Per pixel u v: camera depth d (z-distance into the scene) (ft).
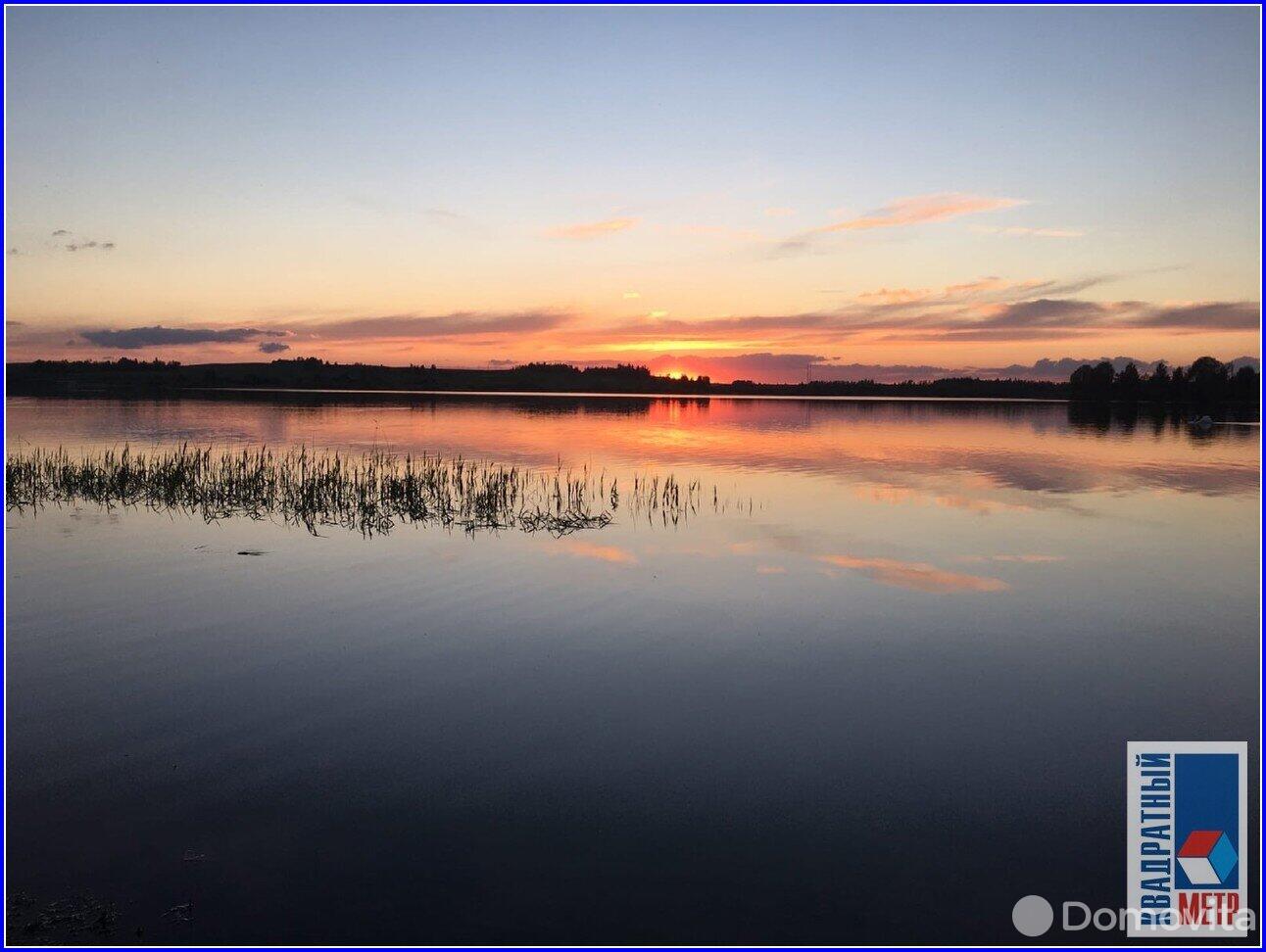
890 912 18.58
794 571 45.19
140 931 17.48
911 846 20.93
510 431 129.39
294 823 21.38
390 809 22.06
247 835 20.83
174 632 34.83
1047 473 84.28
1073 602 40.40
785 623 36.81
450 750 25.18
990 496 70.13
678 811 22.22
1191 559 48.85
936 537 54.08
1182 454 102.73
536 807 22.29
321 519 58.03
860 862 20.26
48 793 22.57
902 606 39.50
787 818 22.03
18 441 103.50
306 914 18.11
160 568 44.86
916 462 92.02
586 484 73.92
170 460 79.61
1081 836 21.56
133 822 21.31
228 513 59.77
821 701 29.04
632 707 28.27
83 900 18.44
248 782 23.26
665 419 165.48
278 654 32.50
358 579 42.93
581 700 28.73
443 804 22.31
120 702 28.14
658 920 18.16
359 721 26.96
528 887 19.10
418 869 19.66
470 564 46.03
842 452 101.65
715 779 23.89
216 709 27.66
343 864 19.79
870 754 25.44
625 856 20.29
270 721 26.91
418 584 42.06
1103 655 33.76
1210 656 33.78
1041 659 33.22
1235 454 102.94
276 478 72.90
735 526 56.90
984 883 19.65
